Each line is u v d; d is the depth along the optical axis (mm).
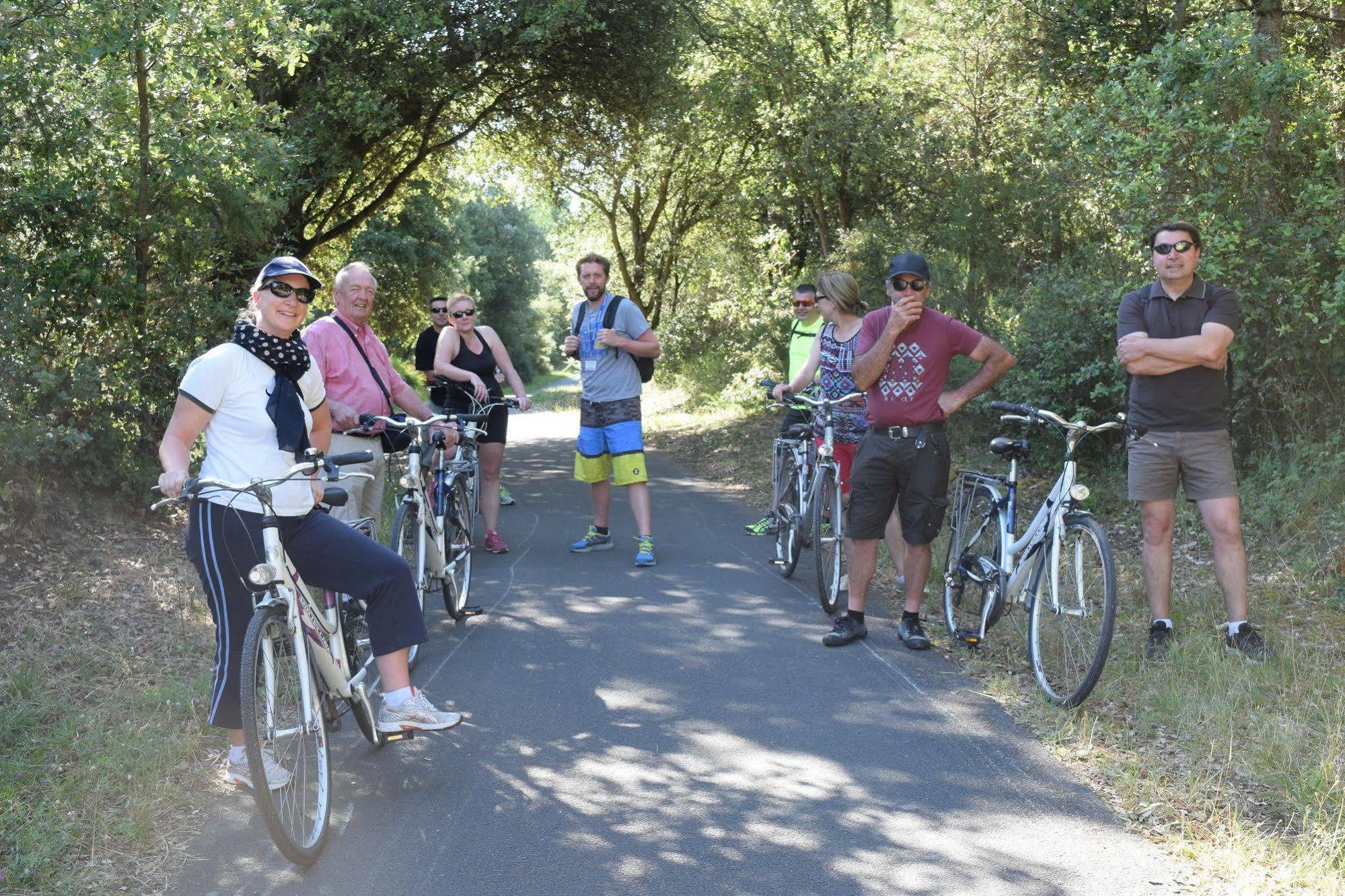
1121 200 8195
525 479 13508
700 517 10234
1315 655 5234
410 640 4098
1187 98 7680
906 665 5508
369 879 3391
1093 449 9812
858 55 19281
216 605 3748
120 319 8555
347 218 18969
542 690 5156
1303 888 3258
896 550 7059
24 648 5281
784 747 4434
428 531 5926
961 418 12039
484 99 18219
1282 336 7465
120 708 4695
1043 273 10531
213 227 9297
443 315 9938
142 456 8367
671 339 29891
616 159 20625
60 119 8133
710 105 19656
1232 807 3795
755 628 6207
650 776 4152
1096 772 4145
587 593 7082
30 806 3770
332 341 5793
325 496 3656
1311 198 7238
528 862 3494
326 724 4148
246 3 9008
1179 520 7703
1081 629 4793
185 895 3293
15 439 6715
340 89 14062
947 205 15305
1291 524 6980
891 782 4078
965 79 16547
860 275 16922
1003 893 3266
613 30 16641
